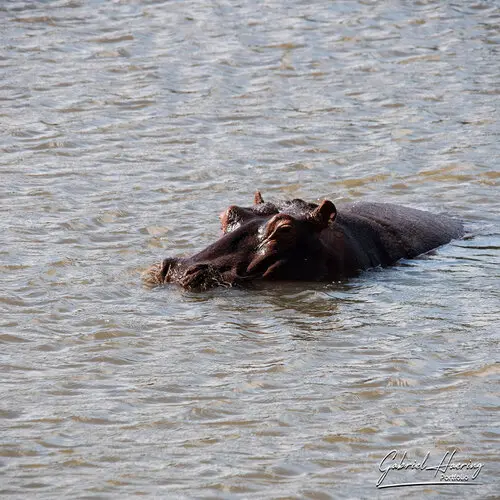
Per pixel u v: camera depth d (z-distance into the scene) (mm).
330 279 33469
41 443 22594
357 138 49188
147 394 24922
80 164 45344
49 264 33938
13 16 69062
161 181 43344
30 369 26281
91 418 23688
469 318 29797
